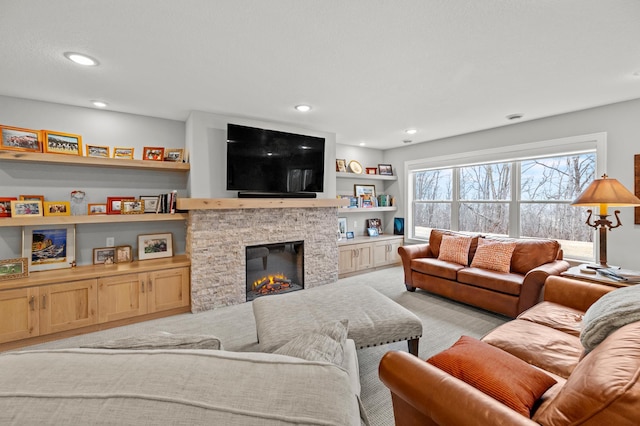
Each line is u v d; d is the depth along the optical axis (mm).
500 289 3117
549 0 1568
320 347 1054
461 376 1192
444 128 4309
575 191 3740
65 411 516
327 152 4465
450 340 2674
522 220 4234
